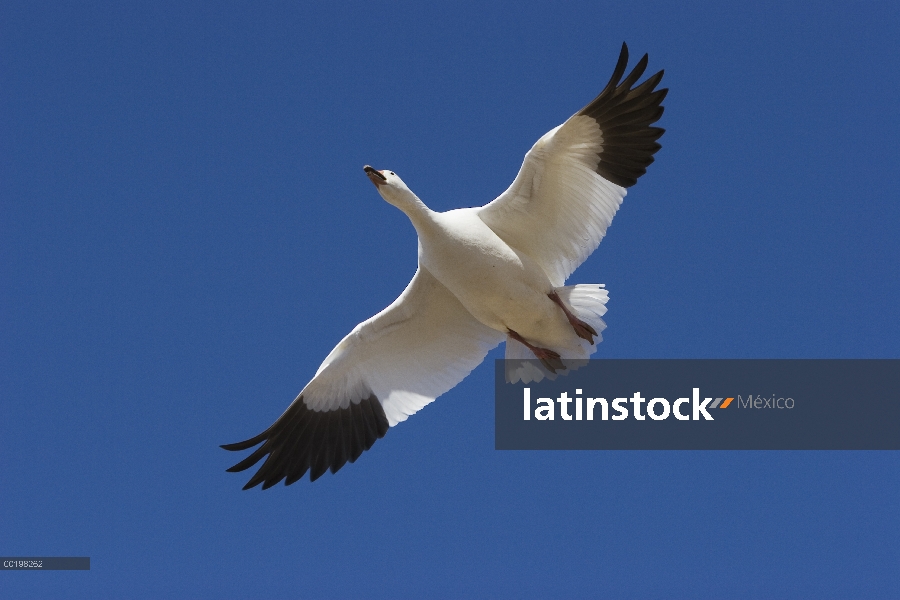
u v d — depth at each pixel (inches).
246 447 592.4
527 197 522.9
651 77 516.1
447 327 579.8
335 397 591.5
